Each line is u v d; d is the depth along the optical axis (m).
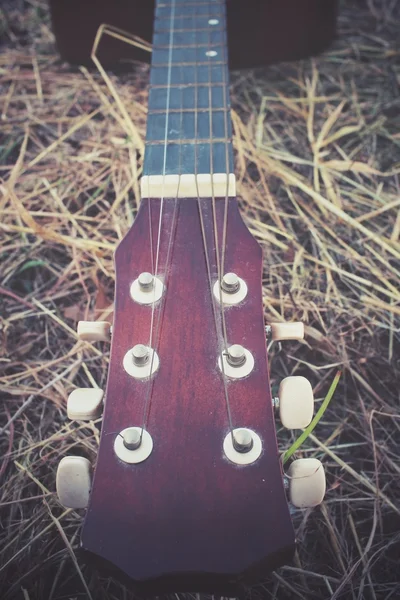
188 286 0.32
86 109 0.57
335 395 0.43
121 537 0.26
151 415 0.29
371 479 0.40
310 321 0.46
